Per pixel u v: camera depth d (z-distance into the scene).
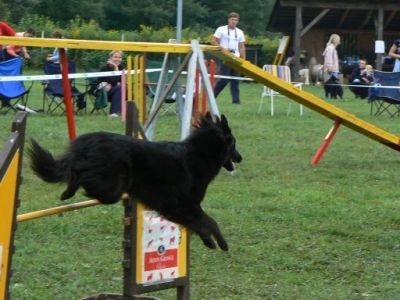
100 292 5.48
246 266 6.34
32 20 39.72
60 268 6.03
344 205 8.48
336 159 11.65
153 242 5.03
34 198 8.28
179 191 5.07
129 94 12.73
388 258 6.67
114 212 7.73
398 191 9.39
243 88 28.27
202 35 45.94
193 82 8.97
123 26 58.22
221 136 5.41
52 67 16.17
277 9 33.94
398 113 18.80
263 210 8.14
